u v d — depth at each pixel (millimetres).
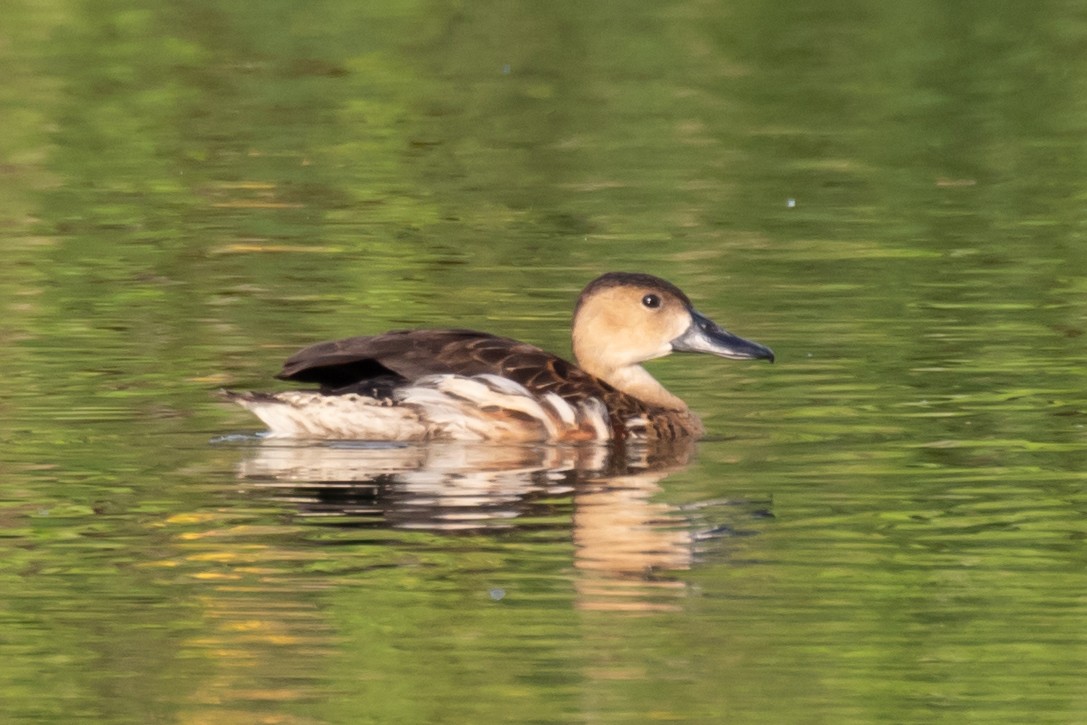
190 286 18719
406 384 13922
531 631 10062
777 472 12906
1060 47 32156
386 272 19359
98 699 9328
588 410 13891
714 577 10844
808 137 26609
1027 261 19578
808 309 17641
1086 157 25172
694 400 14992
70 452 13242
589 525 11703
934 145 26047
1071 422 13961
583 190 23484
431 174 24531
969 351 16094
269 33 33625
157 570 10906
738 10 35375
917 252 20078
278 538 11484
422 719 9102
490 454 13445
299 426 13727
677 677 9516
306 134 26906
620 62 31656
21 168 24734
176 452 13312
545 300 18156
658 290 14805
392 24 34531
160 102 28766
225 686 9438
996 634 10008
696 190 23453
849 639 9953
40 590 10633
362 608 10352
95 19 34469
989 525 11695
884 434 13781
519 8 35656
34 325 17047
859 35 33438
